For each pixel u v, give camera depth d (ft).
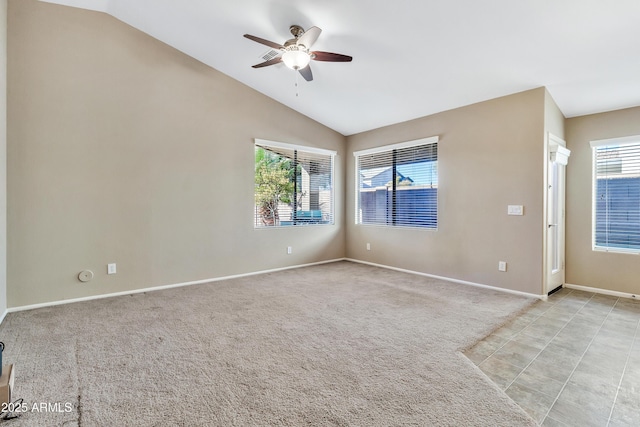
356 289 12.88
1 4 9.36
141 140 12.34
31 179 10.32
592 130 12.80
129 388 5.98
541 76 10.85
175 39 12.50
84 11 11.19
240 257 15.14
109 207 11.73
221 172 14.42
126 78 11.99
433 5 8.46
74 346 7.68
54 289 10.78
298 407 5.44
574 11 7.78
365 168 18.67
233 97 14.74
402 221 16.56
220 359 7.10
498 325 9.11
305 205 17.87
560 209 13.14
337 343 7.92
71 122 10.97
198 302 11.15
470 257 13.60
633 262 11.87
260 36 11.54
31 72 10.28
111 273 11.81
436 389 5.98
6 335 8.29
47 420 5.09
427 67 11.38
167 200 12.98
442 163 14.58
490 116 12.90
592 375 6.56
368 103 14.97
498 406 5.48
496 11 8.25
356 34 10.25
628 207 12.12
